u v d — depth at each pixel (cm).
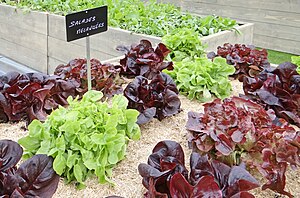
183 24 337
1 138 162
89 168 135
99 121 144
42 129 140
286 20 446
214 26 331
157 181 119
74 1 393
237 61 239
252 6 471
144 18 335
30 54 409
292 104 179
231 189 114
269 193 135
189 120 154
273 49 469
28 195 116
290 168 149
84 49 341
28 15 389
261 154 137
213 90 208
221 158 140
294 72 190
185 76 211
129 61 229
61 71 211
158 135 171
